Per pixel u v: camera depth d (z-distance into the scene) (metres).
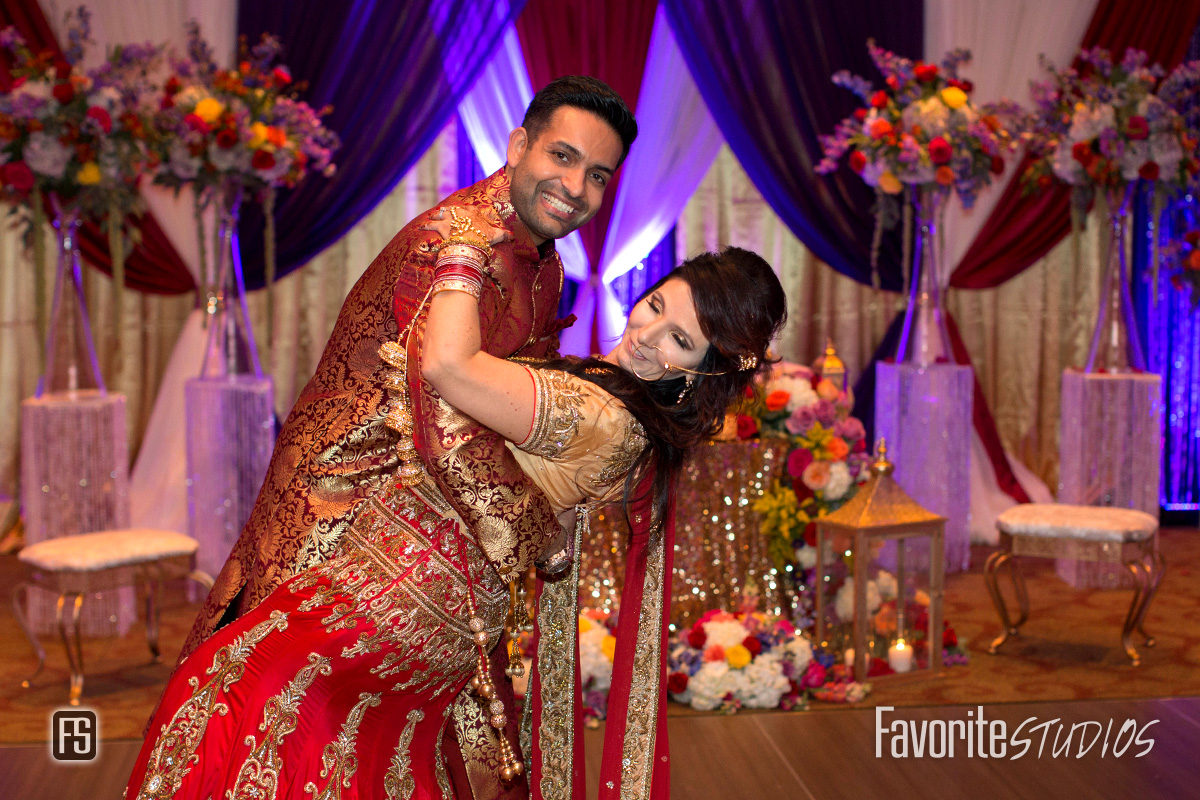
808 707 3.55
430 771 1.88
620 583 3.78
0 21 5.51
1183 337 6.20
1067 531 4.02
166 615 4.66
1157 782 2.96
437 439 1.63
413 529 1.74
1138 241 6.18
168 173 4.70
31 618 4.37
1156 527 4.07
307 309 6.10
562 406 1.68
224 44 5.75
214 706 1.66
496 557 1.68
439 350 1.57
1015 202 6.11
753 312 1.84
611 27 5.98
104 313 5.86
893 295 6.34
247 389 4.84
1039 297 6.29
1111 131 4.77
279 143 4.71
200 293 4.97
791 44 6.02
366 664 1.71
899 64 5.18
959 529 5.36
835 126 5.84
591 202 1.80
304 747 1.67
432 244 1.74
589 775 3.05
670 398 1.93
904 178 5.09
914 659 3.81
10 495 5.77
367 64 5.86
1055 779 2.98
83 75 4.30
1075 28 5.96
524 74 6.05
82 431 4.39
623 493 1.91
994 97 5.99
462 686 1.89
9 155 4.22
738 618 3.75
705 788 2.94
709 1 5.98
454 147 6.14
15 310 5.73
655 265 6.27
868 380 6.29
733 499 3.87
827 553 3.79
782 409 3.93
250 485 4.87
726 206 6.27
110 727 3.36
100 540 3.83
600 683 3.54
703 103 6.14
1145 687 3.72
